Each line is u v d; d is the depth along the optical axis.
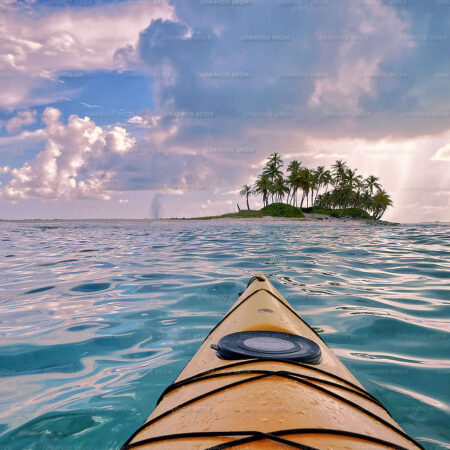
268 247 10.84
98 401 2.13
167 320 3.66
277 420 1.13
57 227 23.50
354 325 3.50
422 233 18.27
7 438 1.79
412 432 1.83
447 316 3.79
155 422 1.32
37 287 5.26
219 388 1.38
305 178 58.09
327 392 1.38
